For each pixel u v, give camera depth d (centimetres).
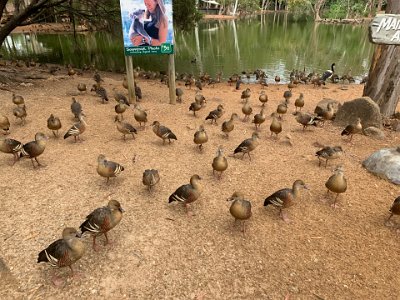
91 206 283
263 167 367
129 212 278
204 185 327
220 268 225
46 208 277
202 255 236
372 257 238
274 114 517
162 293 204
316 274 222
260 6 4128
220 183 332
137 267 222
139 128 468
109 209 235
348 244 251
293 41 1869
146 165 361
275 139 447
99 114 520
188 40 1872
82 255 213
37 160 351
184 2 1045
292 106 639
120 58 1362
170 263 227
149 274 218
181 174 346
